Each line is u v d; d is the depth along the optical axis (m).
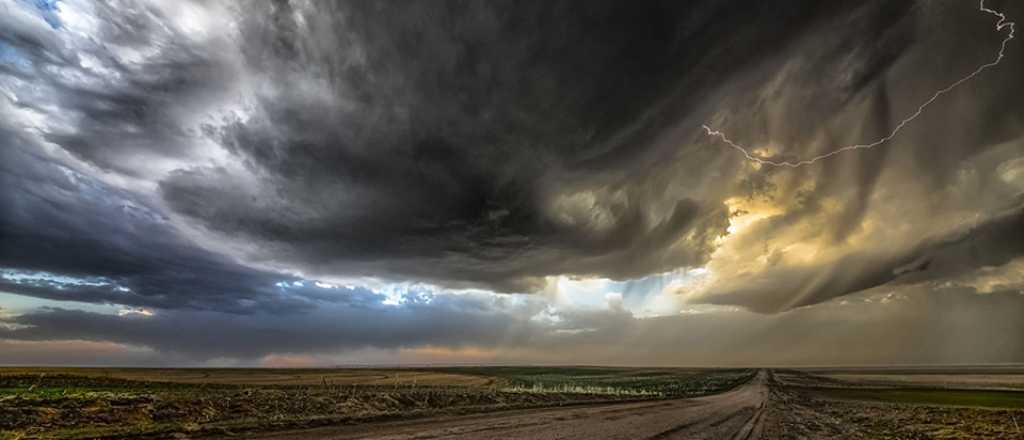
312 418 19.88
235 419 18.89
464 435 18.02
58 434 13.40
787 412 41.12
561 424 24.62
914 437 25.95
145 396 21.19
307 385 73.44
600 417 29.94
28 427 13.95
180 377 99.06
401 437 16.47
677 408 41.47
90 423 15.51
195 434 14.80
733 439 22.88
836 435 26.05
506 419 25.58
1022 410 45.25
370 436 16.33
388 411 25.72
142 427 15.23
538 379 136.38
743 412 39.59
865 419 35.91
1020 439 25.58
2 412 14.64
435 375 155.25
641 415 32.91
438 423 21.80
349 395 30.78
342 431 17.22
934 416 38.69
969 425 32.06
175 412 18.75
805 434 26.12
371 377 130.62
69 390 31.72
